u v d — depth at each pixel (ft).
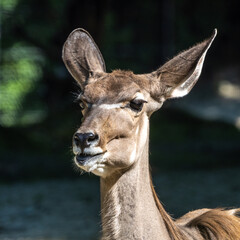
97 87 27.22
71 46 30.48
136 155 27.14
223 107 149.89
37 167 84.07
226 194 61.05
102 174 26.76
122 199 27.17
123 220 27.09
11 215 55.77
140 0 159.63
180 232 28.37
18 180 76.54
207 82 168.25
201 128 111.55
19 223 52.80
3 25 116.88
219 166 82.84
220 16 170.91
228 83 174.91
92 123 25.89
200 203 56.75
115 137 26.45
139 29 159.43
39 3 120.47
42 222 53.16
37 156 91.30
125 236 26.99
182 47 164.04
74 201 61.87
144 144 27.71
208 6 169.58
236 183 67.82
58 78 120.78
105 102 26.66
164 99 28.89
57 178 77.71
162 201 58.03
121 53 149.18
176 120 113.91
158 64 147.13
